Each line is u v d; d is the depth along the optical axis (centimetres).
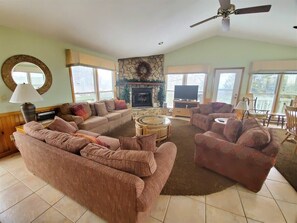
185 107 538
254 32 397
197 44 514
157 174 125
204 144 205
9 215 144
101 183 114
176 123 458
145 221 125
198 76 544
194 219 140
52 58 329
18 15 226
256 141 165
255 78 470
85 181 125
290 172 212
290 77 432
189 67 532
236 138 216
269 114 407
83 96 433
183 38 459
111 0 232
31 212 147
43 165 164
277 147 154
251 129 192
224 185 186
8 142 262
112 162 114
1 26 244
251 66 458
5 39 251
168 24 350
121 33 354
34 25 260
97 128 337
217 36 485
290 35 356
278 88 447
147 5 263
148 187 109
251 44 450
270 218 141
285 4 253
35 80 301
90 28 306
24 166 226
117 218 119
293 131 266
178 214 145
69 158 129
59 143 146
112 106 454
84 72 428
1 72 250
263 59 445
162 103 591
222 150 187
